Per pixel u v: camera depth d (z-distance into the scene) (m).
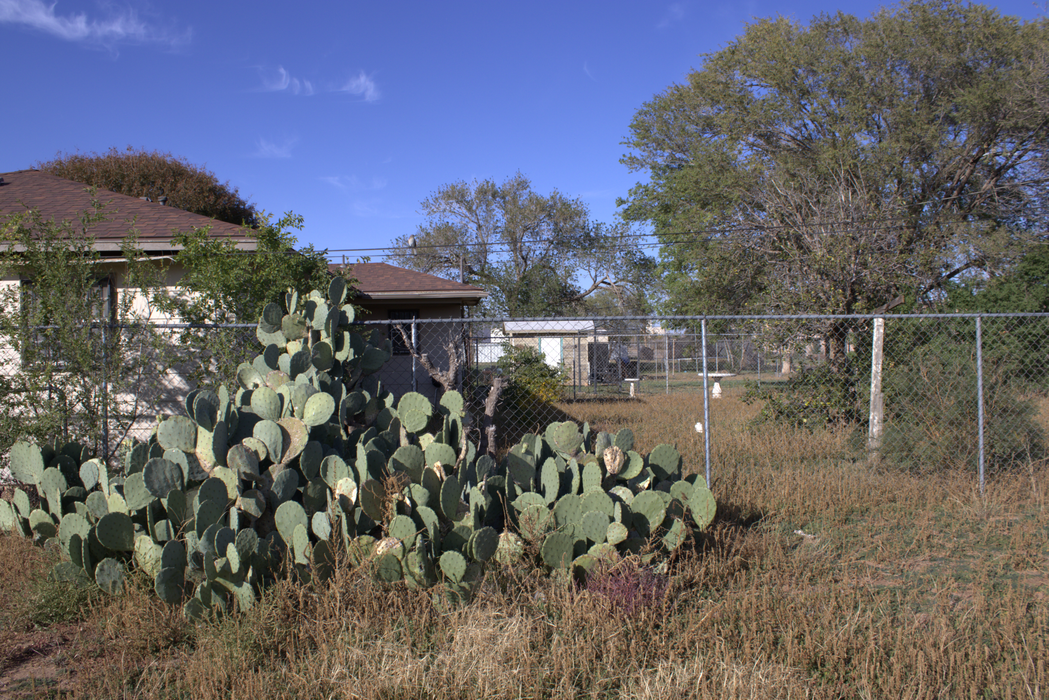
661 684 2.99
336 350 5.93
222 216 29.09
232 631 3.46
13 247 6.36
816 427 8.76
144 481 4.12
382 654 3.28
